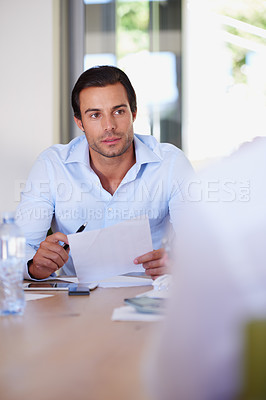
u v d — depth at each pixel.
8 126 5.65
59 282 2.37
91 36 5.69
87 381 1.02
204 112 5.84
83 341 1.34
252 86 5.74
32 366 1.13
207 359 0.67
